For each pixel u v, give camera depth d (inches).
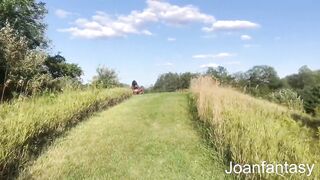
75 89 653.9
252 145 299.6
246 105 516.1
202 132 465.7
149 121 567.5
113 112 657.6
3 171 272.8
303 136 345.4
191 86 965.2
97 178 294.7
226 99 533.6
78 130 465.1
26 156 314.3
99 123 525.7
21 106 381.4
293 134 343.0
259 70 3513.8
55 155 344.5
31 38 1376.7
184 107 711.7
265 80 3503.9
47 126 382.3
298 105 686.5
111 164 332.5
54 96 508.1
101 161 339.6
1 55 660.7
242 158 296.7
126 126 513.0
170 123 547.5
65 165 318.0
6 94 490.9
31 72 643.5
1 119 321.1
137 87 1398.9
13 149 285.1
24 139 304.3
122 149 385.4
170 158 357.1
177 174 312.3
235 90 759.7
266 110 489.4
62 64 1646.2
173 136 454.0
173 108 708.0
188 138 441.7
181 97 939.3
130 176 304.5
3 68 773.9
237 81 929.5
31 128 328.5
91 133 452.8
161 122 557.9
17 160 296.0
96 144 398.0
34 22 1398.9
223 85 815.1
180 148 394.0
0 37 660.1
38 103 433.7
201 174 312.7
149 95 1104.8
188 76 3966.5
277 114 477.7
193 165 336.5
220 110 440.8
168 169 324.5
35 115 359.9
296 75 4072.3
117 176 302.7
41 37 1407.5
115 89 881.5
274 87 3508.9
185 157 360.8
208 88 661.9
